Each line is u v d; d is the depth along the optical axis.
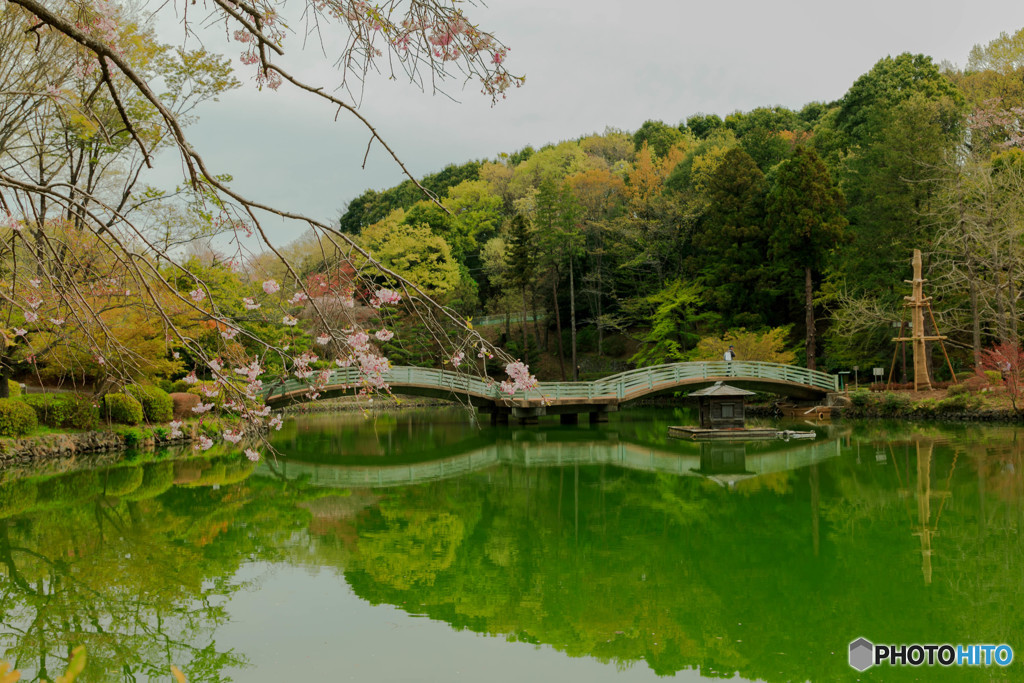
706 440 16.97
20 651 5.02
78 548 7.63
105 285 4.15
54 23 2.69
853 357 24.48
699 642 5.26
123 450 13.98
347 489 11.38
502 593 6.30
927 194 22.50
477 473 12.97
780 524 8.71
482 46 3.06
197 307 3.23
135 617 5.65
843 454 14.07
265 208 2.76
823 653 5.03
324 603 6.00
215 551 7.55
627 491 11.05
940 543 7.66
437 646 5.12
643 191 35.25
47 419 13.34
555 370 34.97
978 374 18.89
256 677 4.57
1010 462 12.16
